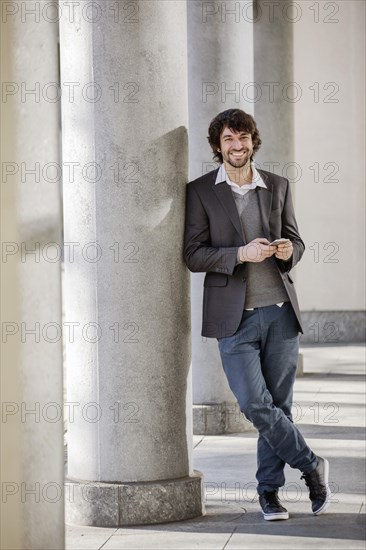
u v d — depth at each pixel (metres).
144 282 6.20
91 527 6.16
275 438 6.13
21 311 4.34
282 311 6.15
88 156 6.18
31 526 4.40
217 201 6.21
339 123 18.11
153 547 5.68
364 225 18.11
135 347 6.21
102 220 6.18
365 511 6.43
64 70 6.23
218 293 6.13
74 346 6.33
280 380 6.24
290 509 6.51
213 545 5.70
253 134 6.24
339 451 8.40
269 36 12.45
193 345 9.41
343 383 12.46
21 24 4.31
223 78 9.24
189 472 6.47
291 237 6.38
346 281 18.14
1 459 4.30
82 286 6.25
